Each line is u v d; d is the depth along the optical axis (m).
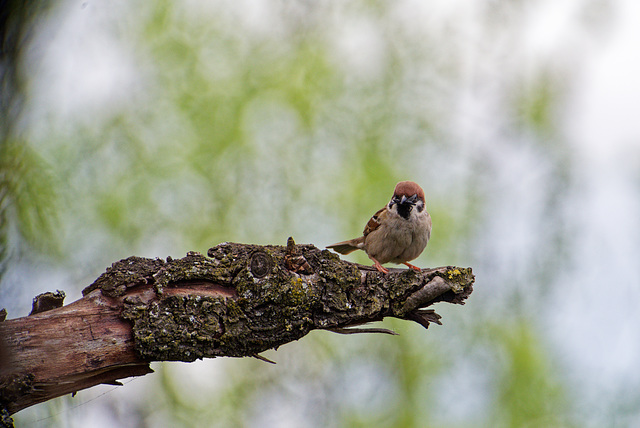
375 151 11.85
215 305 5.27
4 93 8.34
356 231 11.51
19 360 4.66
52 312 4.90
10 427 4.57
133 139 11.43
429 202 11.66
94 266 10.52
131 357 5.06
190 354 5.16
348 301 5.75
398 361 11.52
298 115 12.09
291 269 5.61
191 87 11.88
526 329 10.95
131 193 11.14
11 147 8.69
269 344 5.44
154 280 5.21
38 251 8.86
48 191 9.51
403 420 11.08
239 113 11.93
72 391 4.98
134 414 10.97
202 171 11.54
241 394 11.37
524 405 10.66
